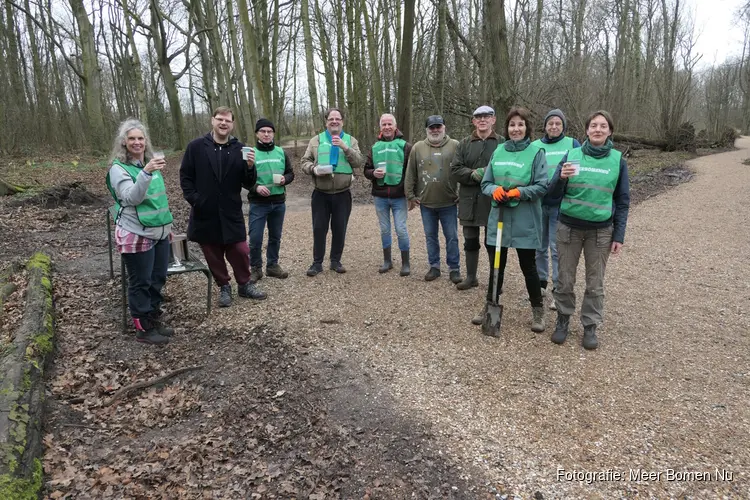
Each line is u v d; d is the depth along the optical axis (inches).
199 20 861.2
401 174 214.1
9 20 807.1
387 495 98.3
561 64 842.2
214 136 181.0
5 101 758.5
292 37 899.4
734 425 115.0
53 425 122.0
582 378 136.3
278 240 221.5
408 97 446.9
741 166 567.2
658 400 125.5
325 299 197.6
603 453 107.7
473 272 201.6
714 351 149.6
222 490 100.7
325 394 134.0
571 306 154.9
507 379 137.2
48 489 101.0
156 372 150.3
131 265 158.6
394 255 258.7
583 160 145.0
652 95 1025.5
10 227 316.5
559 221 152.2
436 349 155.3
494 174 161.5
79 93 1133.7
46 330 160.4
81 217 362.0
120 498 98.9
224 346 163.3
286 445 114.6
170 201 436.5
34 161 687.1
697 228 305.1
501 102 409.1
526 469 104.1
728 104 1541.6
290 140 1230.9
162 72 951.0
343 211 221.3
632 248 266.1
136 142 152.7
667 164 609.6
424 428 118.1
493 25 399.9
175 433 121.7
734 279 212.1
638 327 167.5
